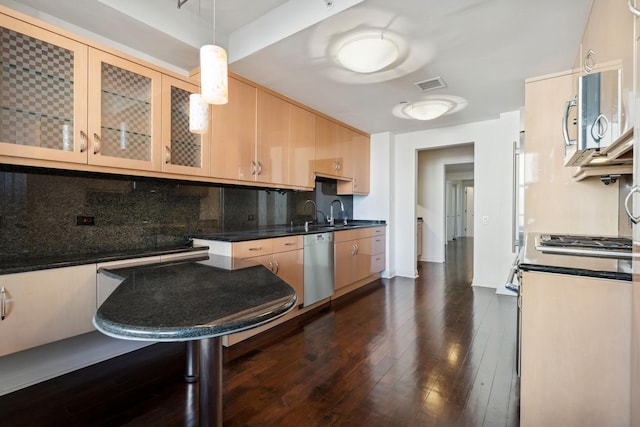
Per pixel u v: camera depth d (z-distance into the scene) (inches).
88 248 84.4
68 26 82.5
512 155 152.3
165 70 89.8
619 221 90.5
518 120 149.3
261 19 91.4
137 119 85.2
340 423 62.1
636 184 35.9
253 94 114.2
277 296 41.5
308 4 80.3
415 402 68.5
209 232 116.1
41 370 76.2
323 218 177.0
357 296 150.4
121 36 88.8
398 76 109.2
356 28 80.7
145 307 36.7
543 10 72.5
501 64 99.7
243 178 111.1
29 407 66.4
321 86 118.3
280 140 126.1
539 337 51.4
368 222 196.2
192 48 95.3
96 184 86.2
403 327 110.7
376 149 193.5
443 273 202.2
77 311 69.9
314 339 101.3
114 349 88.8
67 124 71.8
